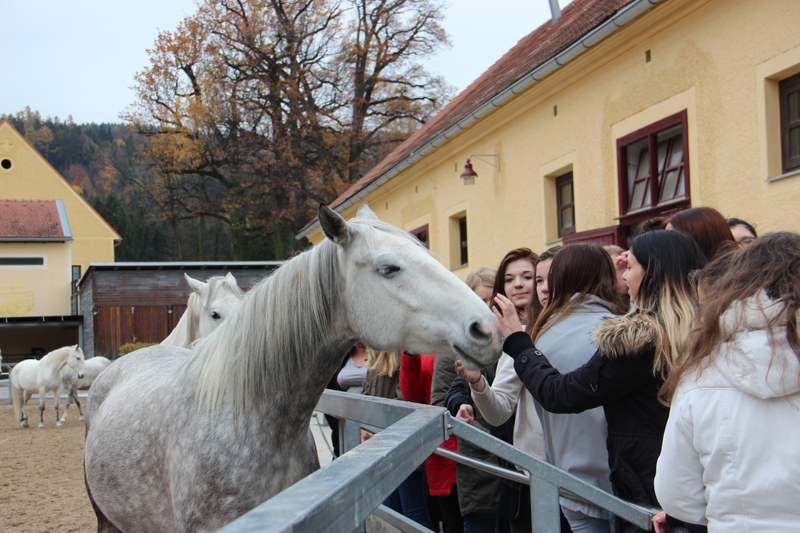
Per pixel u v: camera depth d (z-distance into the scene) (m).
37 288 30.72
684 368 1.35
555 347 2.14
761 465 1.19
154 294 23.00
